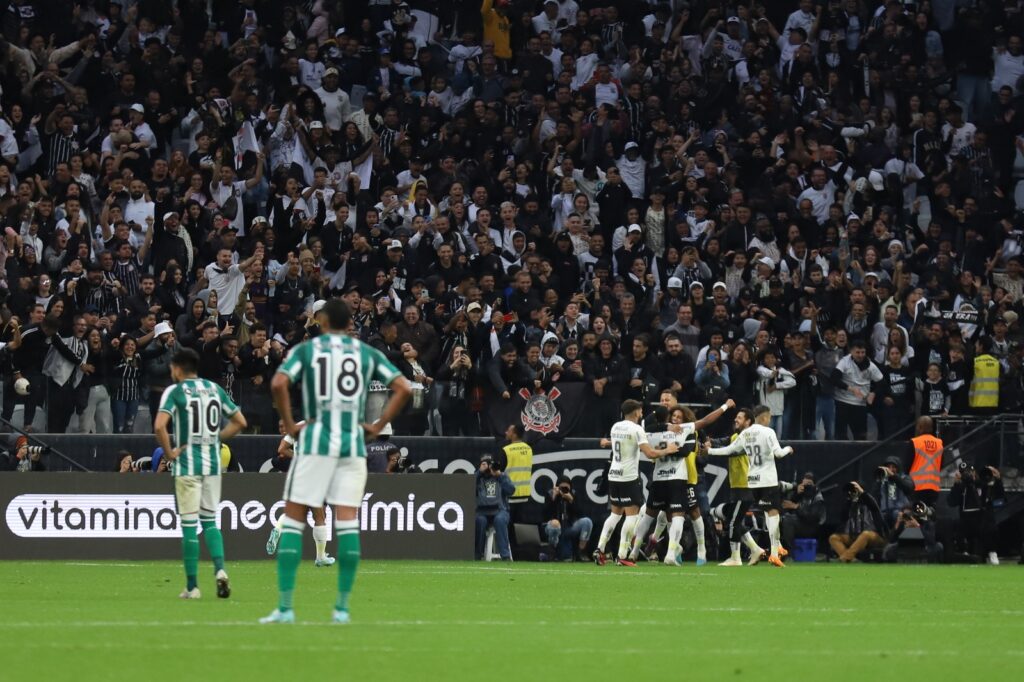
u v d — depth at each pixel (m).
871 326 87.31
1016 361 84.50
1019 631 37.84
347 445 34.44
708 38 107.00
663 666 28.61
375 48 101.44
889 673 28.31
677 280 86.12
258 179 88.75
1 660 28.06
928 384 82.06
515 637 33.47
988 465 81.19
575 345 78.12
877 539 76.12
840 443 80.00
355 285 80.75
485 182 92.94
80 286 77.69
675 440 67.56
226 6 101.12
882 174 100.19
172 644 30.58
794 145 101.19
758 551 70.19
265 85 97.75
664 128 98.62
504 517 72.00
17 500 67.25
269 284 81.44
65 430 72.06
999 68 110.62
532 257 85.69
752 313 84.88
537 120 98.62
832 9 109.12
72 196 82.00
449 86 101.62
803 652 31.58
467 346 77.88
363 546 70.19
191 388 43.69
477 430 75.69
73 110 91.25
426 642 31.89
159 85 93.50
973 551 79.69
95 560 67.31
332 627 34.59
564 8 109.19
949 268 93.12
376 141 93.75
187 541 43.66
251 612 38.72
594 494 76.50
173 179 87.75
